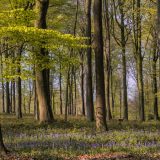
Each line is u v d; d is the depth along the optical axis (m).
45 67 20.03
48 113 23.72
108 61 32.78
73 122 24.81
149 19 33.78
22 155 11.88
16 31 15.97
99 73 19.72
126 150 12.91
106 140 15.19
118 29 41.50
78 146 13.29
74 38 16.98
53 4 31.53
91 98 30.20
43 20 23.11
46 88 23.86
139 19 33.34
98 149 12.97
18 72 20.75
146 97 57.12
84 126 21.69
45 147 13.51
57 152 12.38
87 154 12.07
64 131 18.83
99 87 19.59
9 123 24.84
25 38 16.77
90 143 14.43
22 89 61.62
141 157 11.27
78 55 45.59
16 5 20.95
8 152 12.43
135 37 34.16
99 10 19.88
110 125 23.12
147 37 36.12
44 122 23.36
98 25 19.84
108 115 33.09
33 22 21.86
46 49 19.41
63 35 16.73
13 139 16.00
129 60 47.56
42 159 11.27
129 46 45.12
